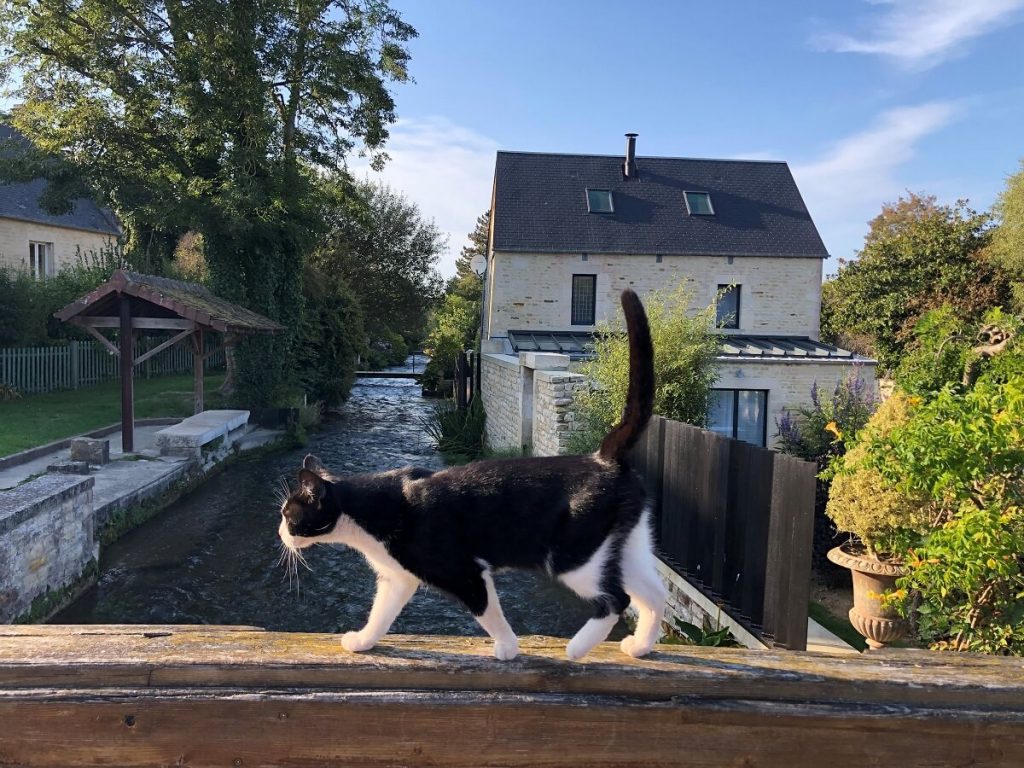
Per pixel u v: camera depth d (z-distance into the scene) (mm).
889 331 22812
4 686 2047
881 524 4914
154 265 27750
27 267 25984
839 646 5738
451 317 36438
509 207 23062
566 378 11117
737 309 22594
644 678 2182
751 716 2123
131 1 18844
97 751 2006
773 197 24484
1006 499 3820
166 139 20672
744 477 5926
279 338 21719
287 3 19781
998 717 2174
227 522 11562
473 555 2373
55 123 19969
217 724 2020
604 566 2389
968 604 4129
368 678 2137
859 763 2152
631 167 24516
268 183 20078
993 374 5348
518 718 2078
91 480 8836
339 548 10430
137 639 2352
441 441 19094
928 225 23984
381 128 22891
